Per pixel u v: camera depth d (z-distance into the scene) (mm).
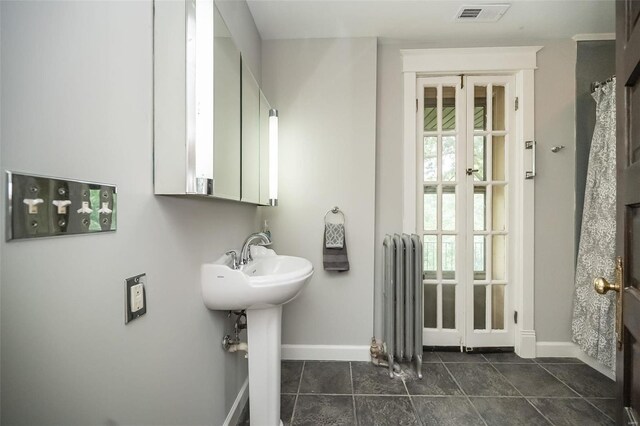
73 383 506
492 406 1428
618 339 747
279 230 1913
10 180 404
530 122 1896
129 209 654
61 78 486
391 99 1953
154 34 740
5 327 404
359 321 1888
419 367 1650
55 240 473
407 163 1935
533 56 1882
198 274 995
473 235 1972
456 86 1968
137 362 681
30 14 438
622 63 729
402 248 1686
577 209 1886
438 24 1750
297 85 1896
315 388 1571
